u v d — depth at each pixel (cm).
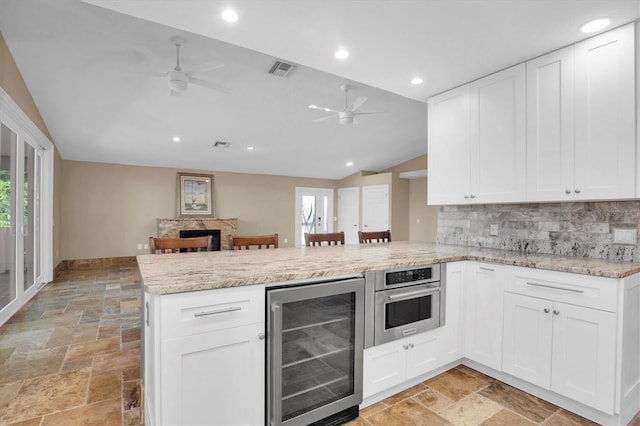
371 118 580
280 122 553
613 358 170
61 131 515
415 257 224
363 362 186
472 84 271
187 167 741
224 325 143
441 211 332
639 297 184
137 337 301
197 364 138
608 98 197
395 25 196
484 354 227
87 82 389
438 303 222
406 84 280
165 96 438
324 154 751
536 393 205
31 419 180
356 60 240
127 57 346
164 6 179
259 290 152
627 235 207
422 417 184
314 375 171
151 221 711
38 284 476
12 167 354
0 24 280
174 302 133
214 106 479
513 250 268
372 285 188
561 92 218
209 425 141
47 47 319
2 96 294
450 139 288
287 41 216
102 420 180
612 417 173
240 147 655
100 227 664
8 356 260
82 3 262
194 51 343
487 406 195
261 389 153
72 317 356
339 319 179
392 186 835
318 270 169
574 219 233
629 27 189
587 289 178
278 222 866
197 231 722
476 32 202
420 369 213
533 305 201
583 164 207
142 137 566
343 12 184
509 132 246
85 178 652
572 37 205
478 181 266
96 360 254
